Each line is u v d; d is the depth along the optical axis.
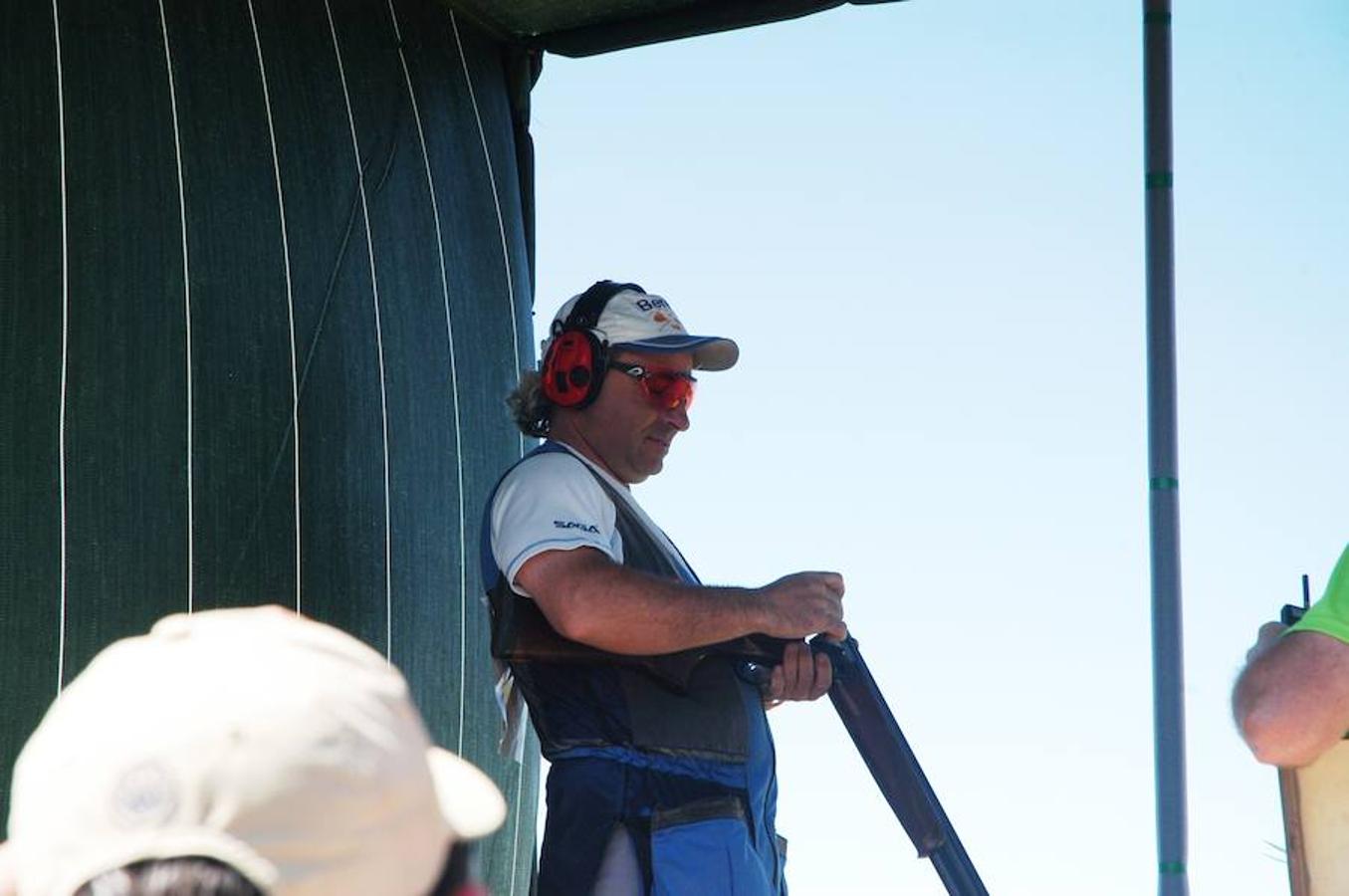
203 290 11.86
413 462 13.90
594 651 11.29
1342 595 9.09
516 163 15.85
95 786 3.67
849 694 11.68
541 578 11.25
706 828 11.16
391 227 13.91
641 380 12.21
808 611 11.53
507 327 15.35
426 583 13.97
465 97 15.19
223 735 3.71
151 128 11.62
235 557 11.95
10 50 10.66
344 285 13.27
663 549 12.03
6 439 10.30
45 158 10.77
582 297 12.41
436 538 14.14
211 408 11.81
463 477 14.55
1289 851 9.19
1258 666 9.14
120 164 11.31
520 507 11.53
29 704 10.33
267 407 12.34
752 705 11.69
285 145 12.86
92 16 11.28
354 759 3.80
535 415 12.65
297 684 3.84
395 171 14.03
